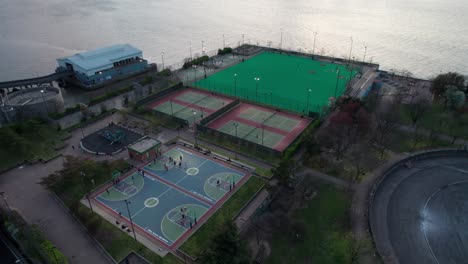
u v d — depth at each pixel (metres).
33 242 86.62
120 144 135.00
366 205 100.81
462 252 86.38
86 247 90.44
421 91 175.38
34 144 135.12
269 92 181.62
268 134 140.50
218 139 137.00
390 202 102.62
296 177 109.69
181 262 85.06
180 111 162.12
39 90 176.12
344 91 176.50
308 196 104.62
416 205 101.19
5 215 98.25
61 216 100.88
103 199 106.62
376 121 139.62
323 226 93.69
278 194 104.00
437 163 119.56
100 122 153.50
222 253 72.50
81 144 134.88
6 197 108.75
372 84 185.38
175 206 103.25
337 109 154.12
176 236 92.62
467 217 96.50
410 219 96.38
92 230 94.38
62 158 128.12
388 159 121.25
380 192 106.69
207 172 118.44
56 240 92.56
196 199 105.81
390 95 166.88
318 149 118.56
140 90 177.38
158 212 101.19
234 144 133.38
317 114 148.75
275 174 104.06
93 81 197.88
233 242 73.94
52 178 109.31
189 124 150.12
